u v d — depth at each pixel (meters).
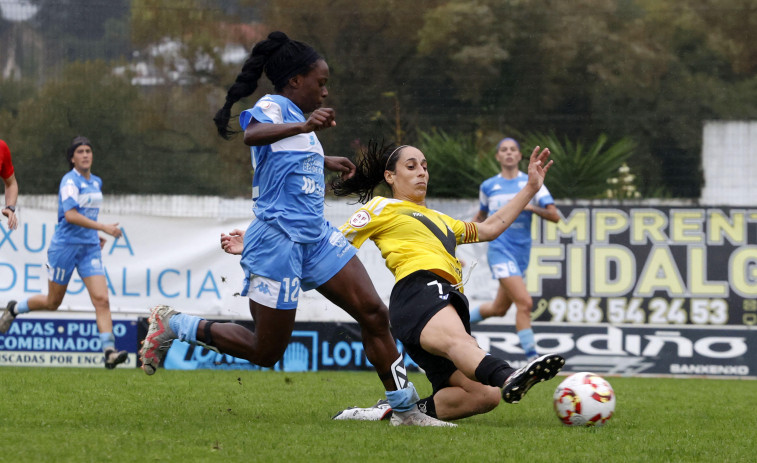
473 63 38.34
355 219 19.23
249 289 18.66
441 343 17.70
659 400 27.48
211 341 18.69
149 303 36.03
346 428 18.41
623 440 17.69
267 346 18.64
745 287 35.88
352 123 37.62
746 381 34.72
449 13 38.28
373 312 18.81
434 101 38.19
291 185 18.42
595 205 36.16
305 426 18.59
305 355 36.31
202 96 37.28
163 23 37.38
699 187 37.75
